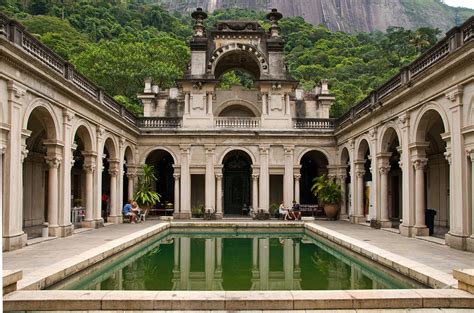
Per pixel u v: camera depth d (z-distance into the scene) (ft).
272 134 89.92
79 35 199.31
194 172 90.22
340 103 167.63
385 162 64.08
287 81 91.04
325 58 235.81
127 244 45.75
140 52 161.58
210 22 324.80
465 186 40.52
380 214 65.10
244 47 92.12
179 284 31.22
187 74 92.79
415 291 24.08
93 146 63.46
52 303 22.61
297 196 90.22
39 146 66.23
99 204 66.69
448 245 42.91
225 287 30.37
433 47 45.75
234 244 53.78
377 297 22.94
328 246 51.75
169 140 90.43
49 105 48.16
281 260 41.60
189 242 55.98
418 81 48.21
